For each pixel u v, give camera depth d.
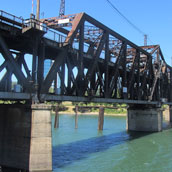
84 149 34.16
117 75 37.00
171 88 73.50
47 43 23.73
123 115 126.62
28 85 21.45
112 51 45.47
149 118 55.91
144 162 27.36
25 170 21.06
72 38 26.66
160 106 58.75
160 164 26.64
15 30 21.28
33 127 20.92
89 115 128.38
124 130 57.84
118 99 36.62
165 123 81.19
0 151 22.89
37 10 22.27
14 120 22.30
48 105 21.44
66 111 149.12
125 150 33.94
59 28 34.56
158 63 57.22
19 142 21.69
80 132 52.19
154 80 54.72
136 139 43.78
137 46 43.75
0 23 20.16
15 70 20.53
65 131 53.53
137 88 44.97
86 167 24.80
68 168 24.16
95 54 31.22
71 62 29.69
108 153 31.75
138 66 44.84
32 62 22.17
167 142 40.75
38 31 22.00
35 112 21.03
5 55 20.22
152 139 43.94
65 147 35.22
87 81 29.25
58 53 26.44
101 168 24.58
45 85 23.44
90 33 35.88
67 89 26.88
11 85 21.12
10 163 22.06
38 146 20.92
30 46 24.06
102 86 32.22
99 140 42.22
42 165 20.91
